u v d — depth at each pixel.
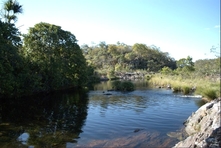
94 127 9.56
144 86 29.30
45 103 15.27
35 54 20.58
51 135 8.38
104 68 62.12
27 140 7.75
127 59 73.06
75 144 7.48
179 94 20.80
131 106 14.52
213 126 6.57
